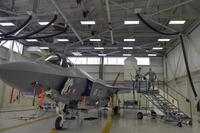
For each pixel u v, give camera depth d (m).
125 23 14.84
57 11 13.55
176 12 15.34
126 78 25.31
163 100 12.58
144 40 22.89
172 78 23.08
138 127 8.52
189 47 17.48
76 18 16.33
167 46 23.17
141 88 13.62
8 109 16.50
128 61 25.92
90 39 20.44
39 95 6.60
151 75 13.51
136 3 14.27
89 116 13.35
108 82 27.31
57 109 7.40
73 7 15.05
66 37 21.78
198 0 12.58
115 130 7.50
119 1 13.91
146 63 27.52
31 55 24.30
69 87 7.15
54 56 7.36
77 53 24.50
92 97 10.51
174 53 22.44
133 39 19.45
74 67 8.41
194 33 16.30
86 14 14.26
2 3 14.80
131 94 24.06
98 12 15.28
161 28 18.86
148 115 12.51
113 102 16.67
